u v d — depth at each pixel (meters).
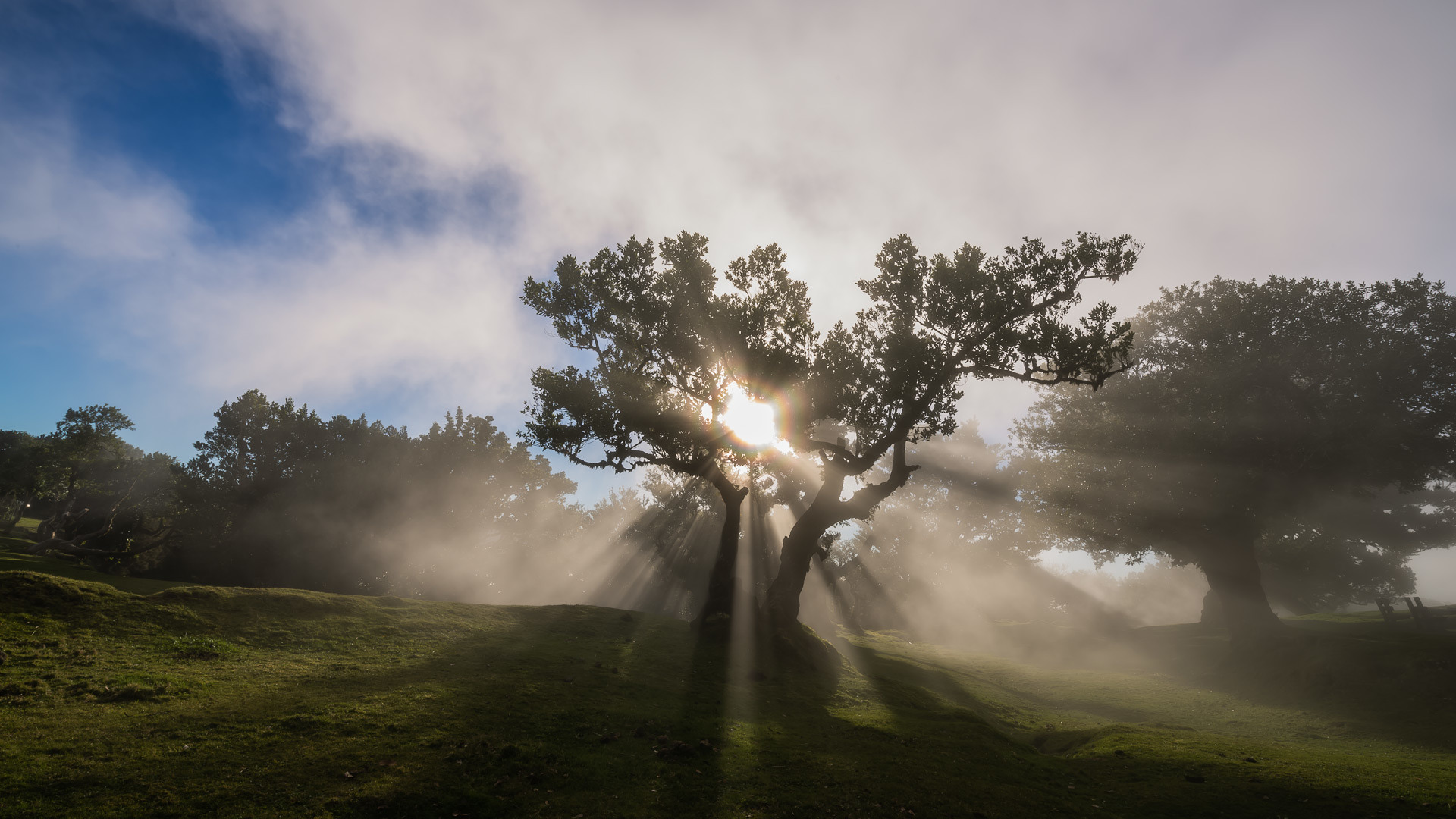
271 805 8.80
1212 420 31.69
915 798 10.73
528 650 20.11
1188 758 14.47
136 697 12.87
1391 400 29.52
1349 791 11.95
